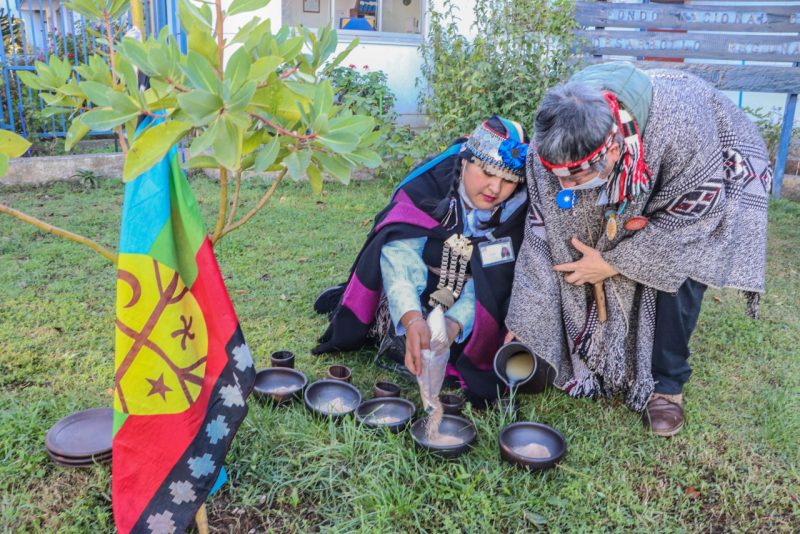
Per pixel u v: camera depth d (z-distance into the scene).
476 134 2.66
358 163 1.79
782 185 7.48
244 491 2.34
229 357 2.01
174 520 1.99
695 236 2.56
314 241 5.16
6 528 2.11
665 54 7.45
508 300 3.00
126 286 1.87
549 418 2.91
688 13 7.34
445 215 2.92
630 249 2.61
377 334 3.34
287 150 1.87
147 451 1.96
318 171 2.00
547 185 2.64
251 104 1.78
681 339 2.80
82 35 7.64
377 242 2.99
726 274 2.73
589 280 2.72
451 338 2.88
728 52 7.27
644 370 2.85
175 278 1.92
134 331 1.89
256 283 4.24
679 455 2.70
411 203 2.99
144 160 1.60
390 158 7.15
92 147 8.02
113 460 1.95
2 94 7.21
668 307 2.75
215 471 2.03
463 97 6.67
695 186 2.51
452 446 2.49
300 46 1.82
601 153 2.15
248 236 5.20
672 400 2.89
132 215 1.87
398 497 2.28
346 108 1.92
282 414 2.74
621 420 2.93
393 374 3.25
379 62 7.93
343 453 2.48
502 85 6.82
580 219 2.67
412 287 2.83
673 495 2.46
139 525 1.97
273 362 3.10
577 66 6.94
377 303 3.18
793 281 4.73
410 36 8.00
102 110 1.61
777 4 8.04
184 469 1.99
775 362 3.48
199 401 2.00
